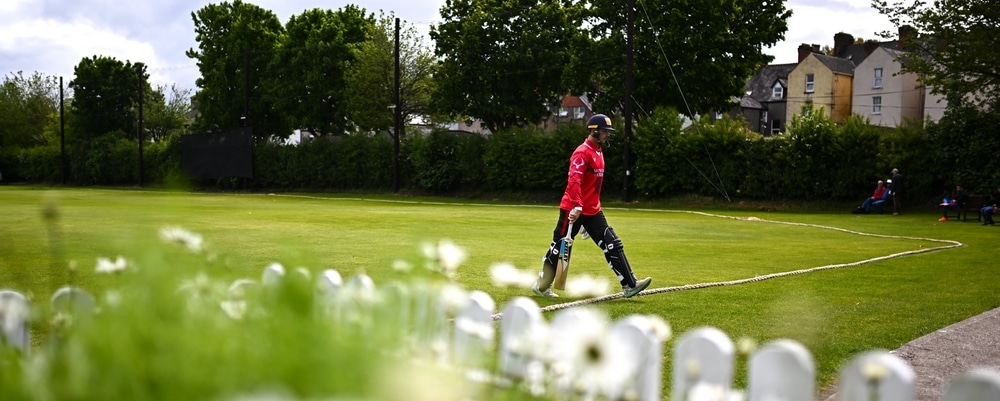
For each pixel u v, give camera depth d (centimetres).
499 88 4950
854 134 3266
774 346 201
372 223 1981
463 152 4500
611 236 763
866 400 190
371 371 122
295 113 5984
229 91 6334
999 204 2545
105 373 124
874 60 6216
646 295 791
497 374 227
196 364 122
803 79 6725
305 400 120
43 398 123
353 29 6188
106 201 3081
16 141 8275
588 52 4366
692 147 3638
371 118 5562
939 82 3172
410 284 188
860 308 714
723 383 208
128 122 7431
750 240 1598
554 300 753
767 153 3491
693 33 4094
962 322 637
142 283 157
